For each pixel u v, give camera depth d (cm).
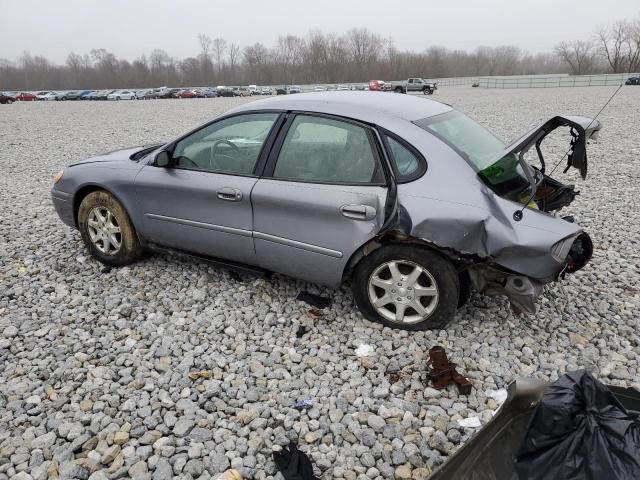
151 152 475
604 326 398
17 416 301
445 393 319
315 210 376
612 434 188
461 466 213
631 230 614
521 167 350
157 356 360
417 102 426
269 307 421
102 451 275
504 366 346
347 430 292
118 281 470
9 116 2789
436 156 357
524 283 347
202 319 404
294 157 394
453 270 361
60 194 507
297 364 352
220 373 340
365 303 388
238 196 404
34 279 479
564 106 2500
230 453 274
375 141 368
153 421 296
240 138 417
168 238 457
